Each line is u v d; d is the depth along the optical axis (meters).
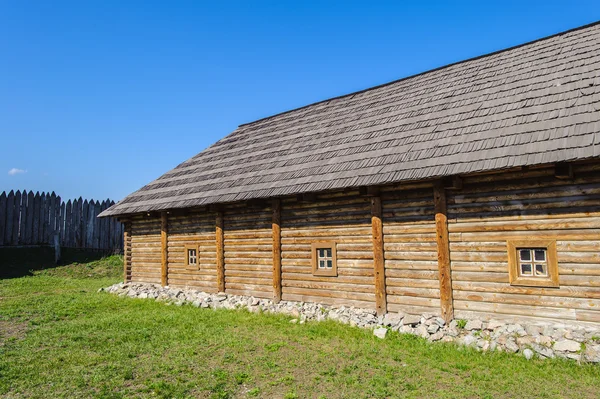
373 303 9.27
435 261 8.46
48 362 6.95
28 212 19.56
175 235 13.84
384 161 9.22
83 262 19.69
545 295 7.25
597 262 6.86
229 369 6.60
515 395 5.52
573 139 6.97
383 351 7.33
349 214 9.80
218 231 12.33
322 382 6.05
